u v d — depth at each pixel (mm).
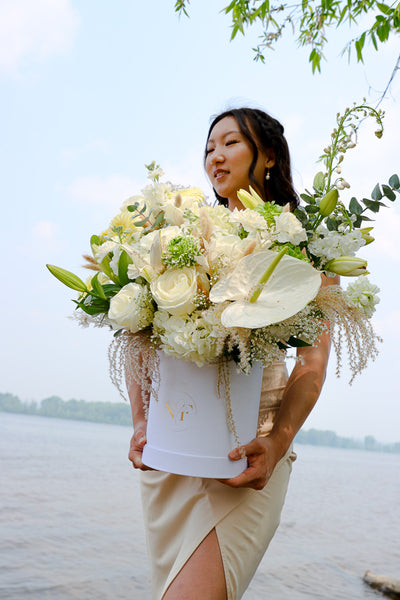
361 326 1258
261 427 1608
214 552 1433
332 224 1320
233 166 1822
